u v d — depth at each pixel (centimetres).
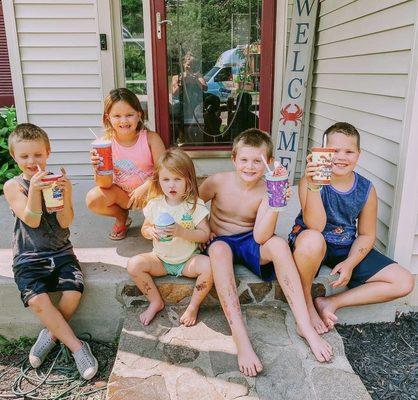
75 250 269
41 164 220
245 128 451
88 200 261
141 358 203
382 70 264
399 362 221
